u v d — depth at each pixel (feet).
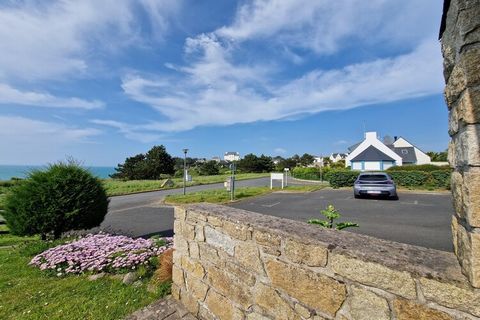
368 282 4.46
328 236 5.60
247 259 6.89
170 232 24.20
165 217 31.96
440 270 3.82
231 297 7.44
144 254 13.28
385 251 4.67
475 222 3.27
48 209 17.60
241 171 207.82
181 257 9.92
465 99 3.36
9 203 17.93
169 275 11.39
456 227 4.08
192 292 9.20
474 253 3.29
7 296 10.68
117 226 26.81
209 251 8.39
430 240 18.83
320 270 5.20
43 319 9.00
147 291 10.83
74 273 13.05
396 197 43.14
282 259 5.96
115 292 10.84
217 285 8.01
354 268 4.66
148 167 162.09
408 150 131.34
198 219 8.99
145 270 12.28
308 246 5.41
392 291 4.17
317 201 41.45
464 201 3.51
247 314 6.87
